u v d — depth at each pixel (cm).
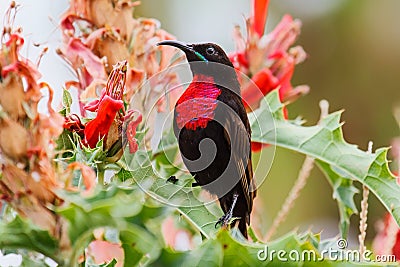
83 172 67
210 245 64
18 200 65
